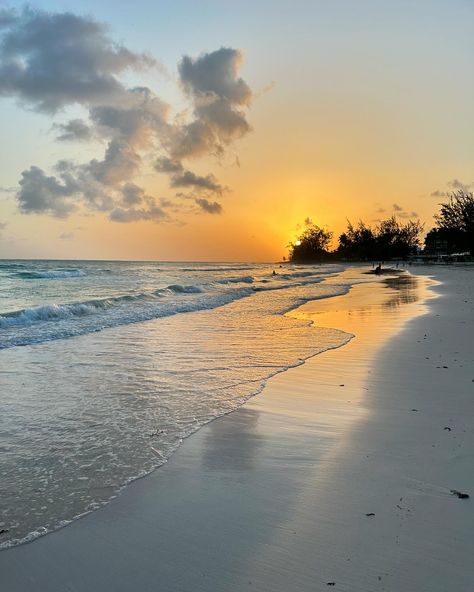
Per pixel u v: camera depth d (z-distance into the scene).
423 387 6.23
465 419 4.93
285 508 3.25
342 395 6.02
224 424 5.00
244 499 3.40
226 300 20.55
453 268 62.41
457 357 7.99
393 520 3.04
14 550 2.82
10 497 3.46
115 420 5.14
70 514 3.23
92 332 11.42
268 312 16.14
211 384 6.64
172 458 4.14
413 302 18.83
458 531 2.89
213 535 2.95
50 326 12.20
